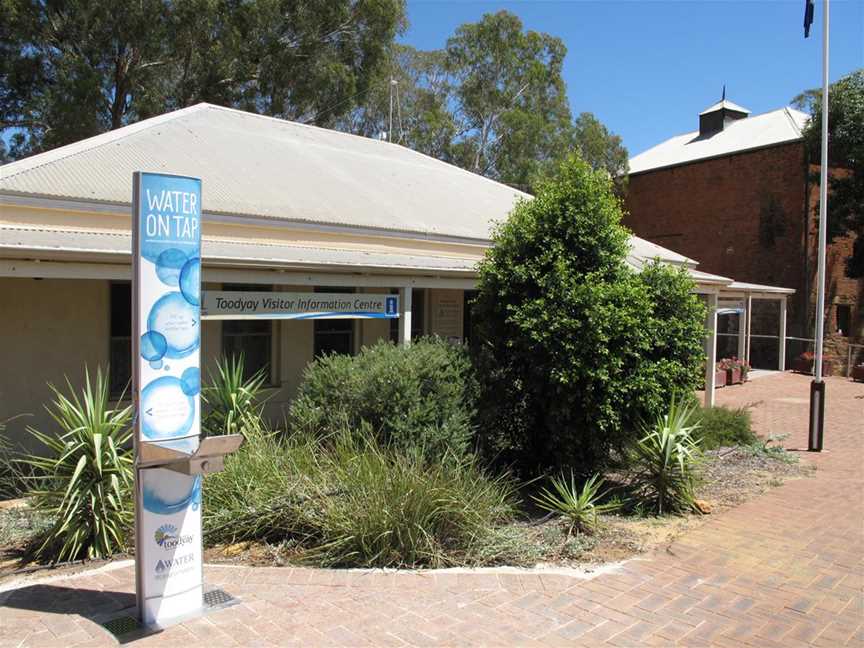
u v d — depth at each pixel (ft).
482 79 113.60
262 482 19.15
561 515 21.65
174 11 69.87
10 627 12.81
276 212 32.89
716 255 89.61
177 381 13.10
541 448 26.58
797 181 80.43
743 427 34.81
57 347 29.63
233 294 26.96
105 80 71.67
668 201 96.02
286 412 37.47
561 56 114.52
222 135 41.93
